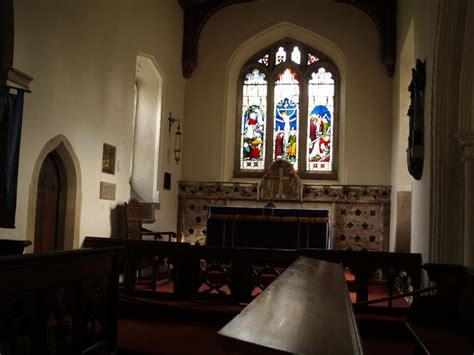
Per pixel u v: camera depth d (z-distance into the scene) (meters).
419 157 8.68
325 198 13.50
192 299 7.86
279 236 11.36
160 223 12.74
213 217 11.63
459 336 4.77
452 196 7.58
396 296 6.58
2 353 3.68
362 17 14.01
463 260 7.45
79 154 8.93
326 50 14.56
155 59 12.35
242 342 1.68
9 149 6.56
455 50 7.53
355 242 13.27
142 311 7.44
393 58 13.27
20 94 6.70
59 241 8.78
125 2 10.71
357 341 1.89
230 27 14.53
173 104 13.67
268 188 13.64
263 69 14.97
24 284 3.92
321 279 3.51
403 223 12.15
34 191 7.65
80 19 8.91
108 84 10.05
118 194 10.54
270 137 14.66
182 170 14.25
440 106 7.67
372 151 13.57
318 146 14.45
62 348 4.54
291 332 1.86
